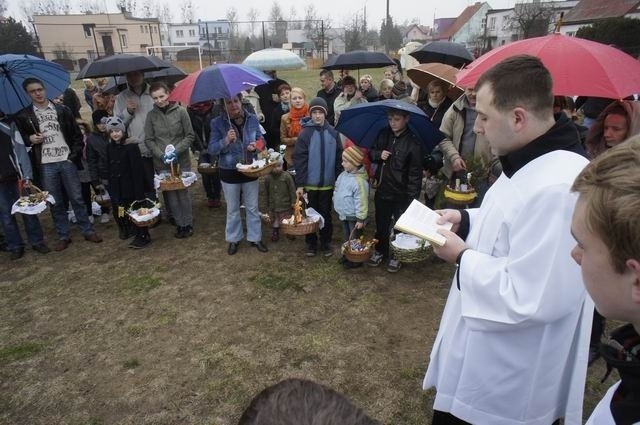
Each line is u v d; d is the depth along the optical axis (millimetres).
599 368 2713
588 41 2531
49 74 4672
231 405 2553
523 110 1253
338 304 3527
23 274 4234
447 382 1562
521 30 31312
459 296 1560
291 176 5082
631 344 712
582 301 1370
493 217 1369
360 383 2676
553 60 2395
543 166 1254
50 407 2588
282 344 3057
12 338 3252
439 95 4664
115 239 4996
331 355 2932
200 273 4117
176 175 4637
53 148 4527
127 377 2803
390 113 3639
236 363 2885
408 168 3756
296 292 3727
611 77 2254
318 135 4062
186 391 2666
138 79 5168
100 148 4734
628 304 663
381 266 4129
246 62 7961
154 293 3787
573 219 717
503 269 1271
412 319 3307
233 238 4465
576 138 1294
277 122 6402
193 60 31312
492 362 1408
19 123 4348
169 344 3107
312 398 591
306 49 34406
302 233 3906
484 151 3787
